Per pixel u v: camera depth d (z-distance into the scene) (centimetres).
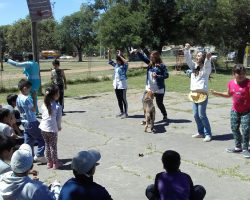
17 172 397
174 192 442
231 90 796
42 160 773
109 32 3494
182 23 3538
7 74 3400
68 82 2236
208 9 3525
